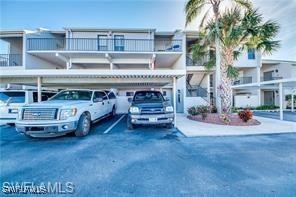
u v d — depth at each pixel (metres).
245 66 20.20
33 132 6.50
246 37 10.46
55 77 9.99
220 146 6.15
